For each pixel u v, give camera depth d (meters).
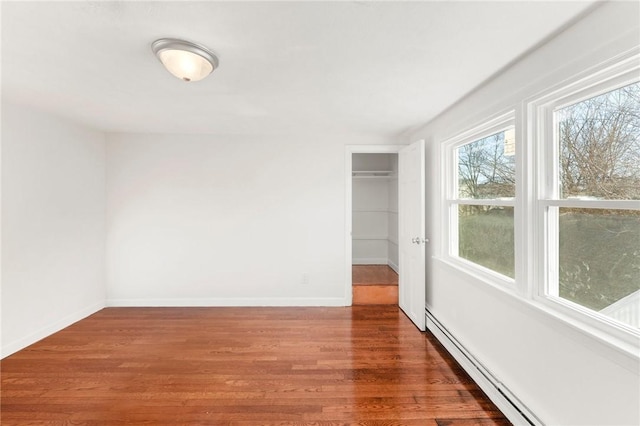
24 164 2.78
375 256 5.67
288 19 1.39
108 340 2.89
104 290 3.82
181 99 2.53
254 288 3.93
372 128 3.52
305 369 2.40
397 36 1.54
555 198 1.69
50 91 2.36
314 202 3.93
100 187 3.74
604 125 1.42
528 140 1.75
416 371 2.38
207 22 1.42
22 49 1.70
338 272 3.95
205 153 3.87
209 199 3.88
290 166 3.91
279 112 2.89
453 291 2.69
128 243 3.85
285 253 3.93
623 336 1.26
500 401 1.92
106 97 2.50
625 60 1.20
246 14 1.35
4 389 2.12
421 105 2.65
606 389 1.28
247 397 2.05
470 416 1.88
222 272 3.91
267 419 1.84
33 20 1.41
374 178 5.57
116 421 1.82
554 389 1.54
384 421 1.83
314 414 1.89
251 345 2.80
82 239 3.46
